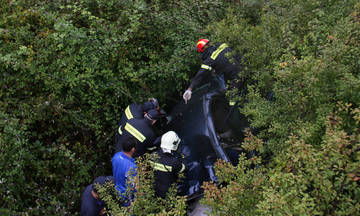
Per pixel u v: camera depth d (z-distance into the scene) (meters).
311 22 2.98
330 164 1.64
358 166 1.55
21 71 3.37
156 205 2.25
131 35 3.85
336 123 1.90
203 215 3.02
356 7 2.79
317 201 1.67
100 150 3.86
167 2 4.36
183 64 4.06
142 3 3.93
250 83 3.45
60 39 3.47
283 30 3.03
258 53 3.17
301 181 1.65
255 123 2.57
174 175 3.11
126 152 3.22
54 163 3.32
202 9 4.45
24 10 3.79
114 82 3.71
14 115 3.20
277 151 2.31
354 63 2.38
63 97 3.55
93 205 2.75
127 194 2.37
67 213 3.22
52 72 3.47
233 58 3.39
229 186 1.89
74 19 3.94
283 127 2.33
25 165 3.14
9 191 2.89
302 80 2.28
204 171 3.31
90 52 3.60
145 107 3.72
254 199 1.85
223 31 3.75
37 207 3.06
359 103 2.13
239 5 4.72
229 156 3.28
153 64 4.05
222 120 3.62
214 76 4.11
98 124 3.75
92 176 3.72
